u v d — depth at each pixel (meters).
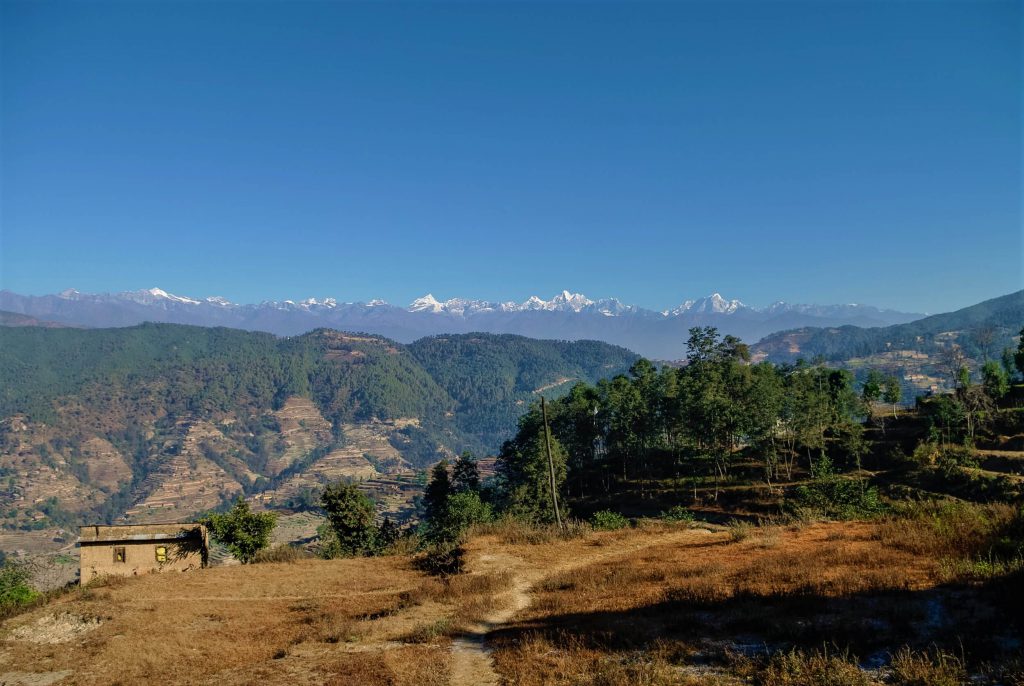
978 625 12.88
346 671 16.50
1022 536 18.69
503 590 25.20
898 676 11.20
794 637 13.84
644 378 108.69
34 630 24.72
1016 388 98.81
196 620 24.64
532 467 74.94
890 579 17.19
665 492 85.75
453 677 15.24
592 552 31.70
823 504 50.59
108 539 40.72
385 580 30.67
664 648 14.39
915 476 71.12
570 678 13.80
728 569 22.59
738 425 81.50
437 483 84.81
